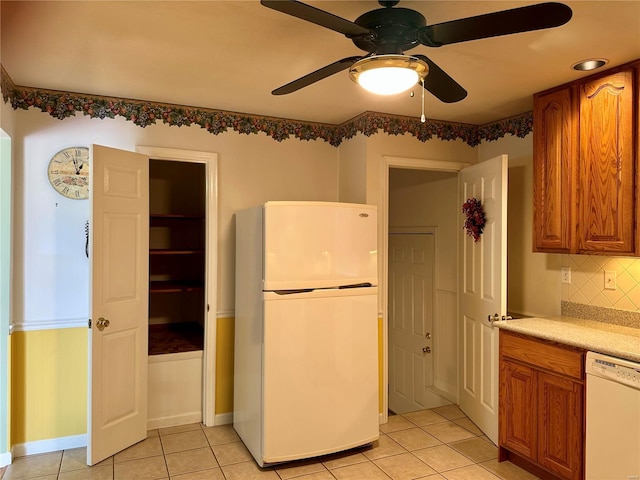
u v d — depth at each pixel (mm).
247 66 2639
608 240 2590
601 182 2625
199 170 4266
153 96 3236
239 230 3408
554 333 2629
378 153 3602
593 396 2330
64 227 3139
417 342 4527
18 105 3021
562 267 3262
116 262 3070
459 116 3682
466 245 3736
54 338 3111
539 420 2660
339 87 2988
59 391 3127
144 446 3203
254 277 3059
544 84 2885
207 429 3510
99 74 2793
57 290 3123
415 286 4566
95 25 2129
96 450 2928
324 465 2951
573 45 2295
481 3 1896
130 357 3195
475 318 3568
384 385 3629
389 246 4945
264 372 2854
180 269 4418
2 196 2916
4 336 2914
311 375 2955
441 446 3211
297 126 3852
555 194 2904
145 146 3344
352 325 3086
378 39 1747
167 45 2352
